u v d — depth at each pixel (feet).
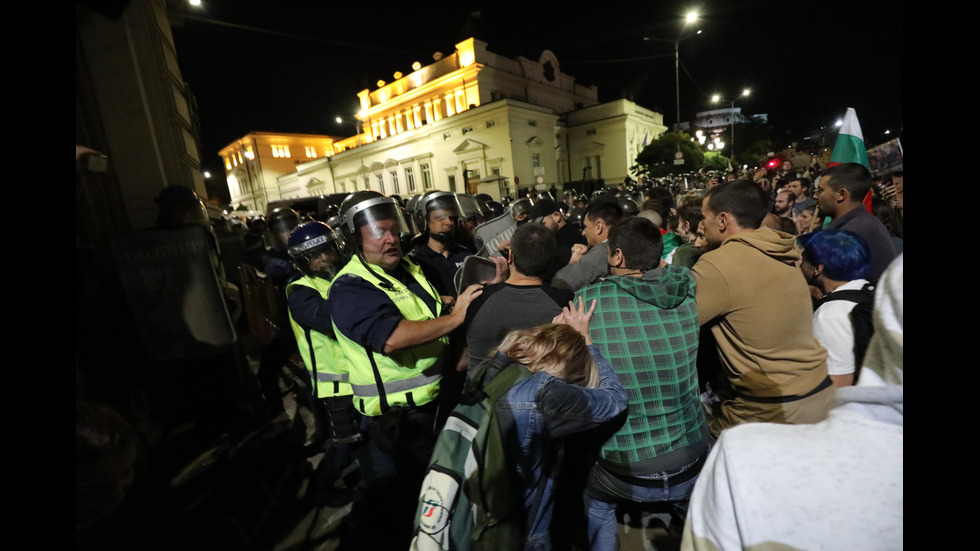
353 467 8.52
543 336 4.38
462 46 106.63
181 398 5.02
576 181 109.50
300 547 6.74
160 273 4.43
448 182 106.93
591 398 4.23
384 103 131.54
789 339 4.83
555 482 4.93
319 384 7.23
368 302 5.38
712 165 111.45
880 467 1.74
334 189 140.05
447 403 6.68
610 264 5.40
